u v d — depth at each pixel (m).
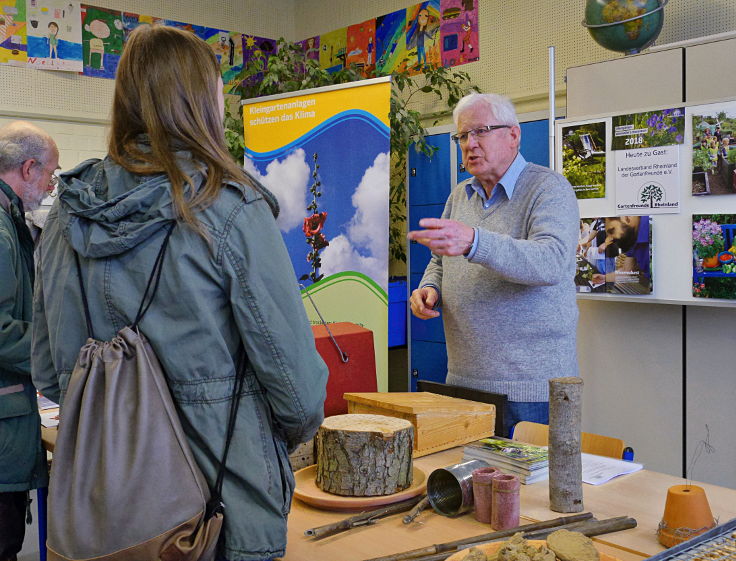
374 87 3.51
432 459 1.73
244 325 1.07
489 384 2.29
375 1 5.21
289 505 1.14
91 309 1.10
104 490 0.97
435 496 1.44
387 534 1.31
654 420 3.04
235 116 5.55
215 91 1.15
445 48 4.75
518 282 2.02
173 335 1.06
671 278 2.76
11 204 2.19
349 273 3.59
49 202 3.53
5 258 2.00
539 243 2.05
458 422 1.82
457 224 1.90
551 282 2.05
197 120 1.11
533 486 1.55
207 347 1.06
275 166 3.79
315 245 3.68
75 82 4.80
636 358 3.08
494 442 1.74
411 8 4.95
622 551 1.21
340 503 1.40
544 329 2.24
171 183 1.06
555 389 1.38
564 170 3.03
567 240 2.12
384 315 3.51
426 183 4.35
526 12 4.25
